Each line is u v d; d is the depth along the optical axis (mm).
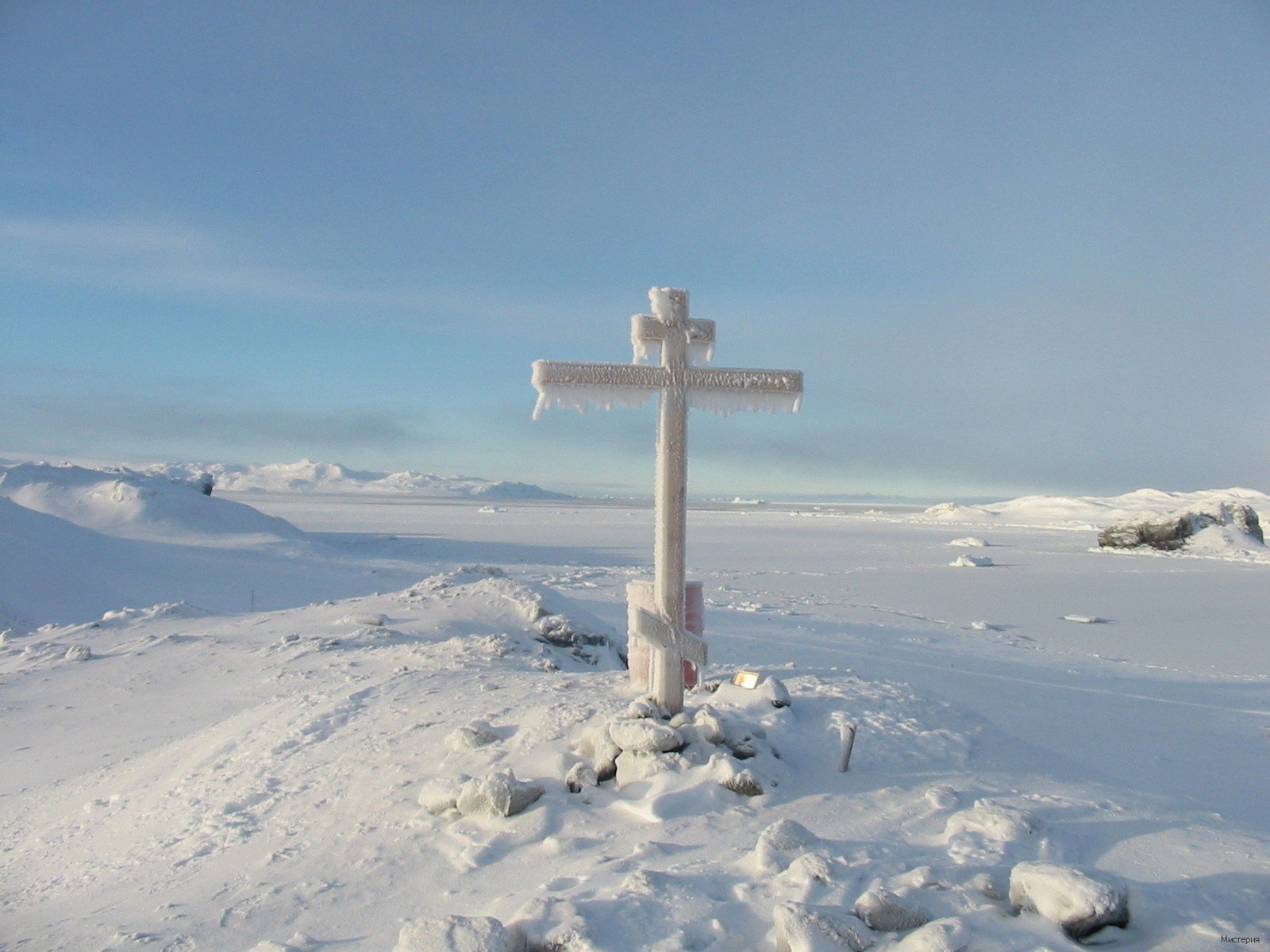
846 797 5141
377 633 13805
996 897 3844
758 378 6355
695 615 7270
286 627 15172
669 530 6258
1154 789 5930
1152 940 3516
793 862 4051
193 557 30109
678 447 6301
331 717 7551
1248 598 30047
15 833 7047
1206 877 4188
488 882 4301
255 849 5188
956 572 39219
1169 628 23188
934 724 6465
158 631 15750
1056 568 41812
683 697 7148
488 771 5570
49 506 39188
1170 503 154000
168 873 5184
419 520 95250
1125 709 11500
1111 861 4355
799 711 6598
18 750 9719
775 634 18359
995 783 5469
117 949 4066
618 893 3756
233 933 4070
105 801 7312
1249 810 6250
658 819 4793
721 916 3609
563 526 82562
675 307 6324
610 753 5477
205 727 9820
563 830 4793
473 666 10430
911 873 4008
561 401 6211
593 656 13867
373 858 4711
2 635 15891
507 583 16031
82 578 24875
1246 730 10461
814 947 3260
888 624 21922
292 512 113375
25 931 4707
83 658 13836
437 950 3266
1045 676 14523
